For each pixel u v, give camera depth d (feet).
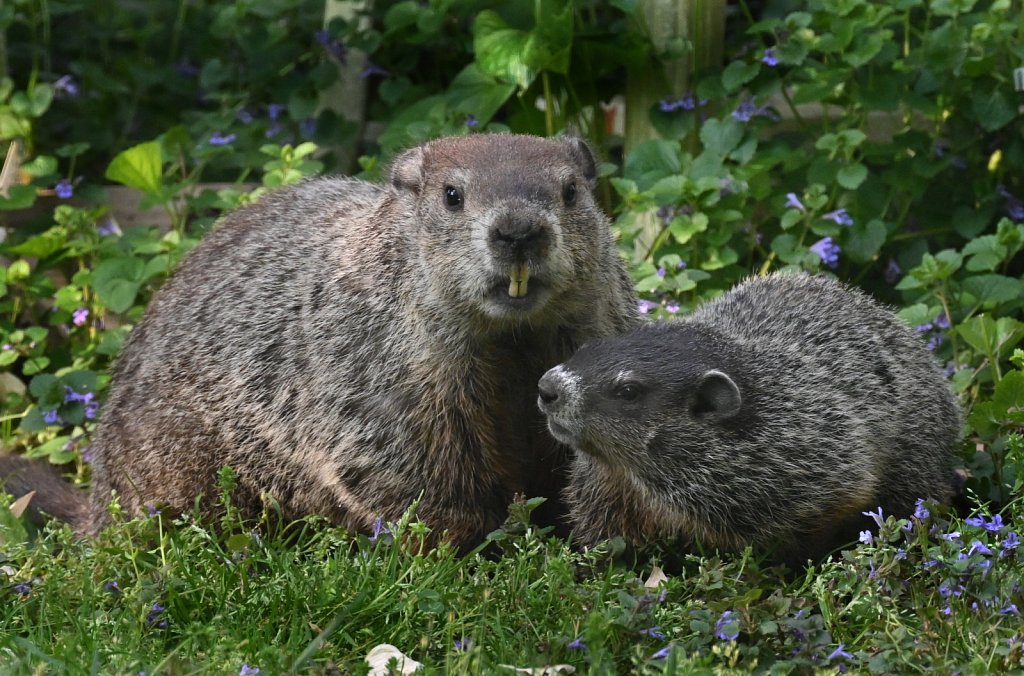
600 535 32.78
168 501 36.17
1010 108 43.65
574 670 24.73
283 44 53.93
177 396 36.22
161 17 63.72
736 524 31.60
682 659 24.02
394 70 52.01
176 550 29.43
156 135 58.13
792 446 31.32
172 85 59.41
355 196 37.06
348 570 28.71
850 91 44.88
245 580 28.17
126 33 61.52
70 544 30.73
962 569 26.40
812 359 33.01
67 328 46.09
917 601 26.66
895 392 33.45
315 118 51.13
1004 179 46.44
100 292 43.27
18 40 59.47
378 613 27.63
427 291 31.60
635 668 24.72
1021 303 40.70
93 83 58.70
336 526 34.30
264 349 34.96
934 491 33.60
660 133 46.09
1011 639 24.53
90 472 41.22
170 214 47.03
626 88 47.32
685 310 40.70
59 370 43.52
